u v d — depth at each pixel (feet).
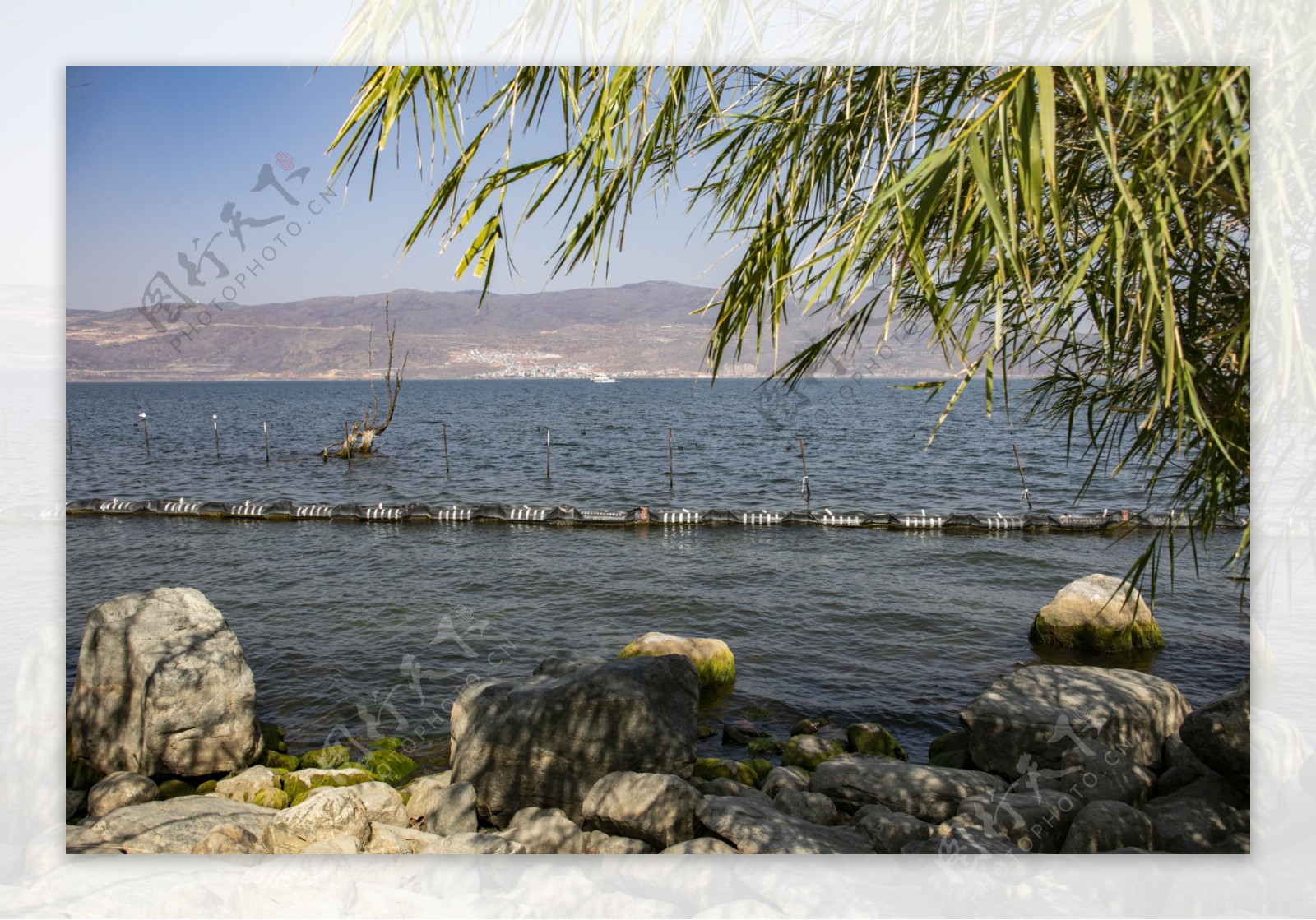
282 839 9.75
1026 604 25.26
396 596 25.70
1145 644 20.22
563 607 24.90
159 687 13.14
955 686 18.71
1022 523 37.22
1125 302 4.79
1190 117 3.64
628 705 12.23
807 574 29.45
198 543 34.81
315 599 25.22
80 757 13.30
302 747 14.84
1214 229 4.78
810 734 16.24
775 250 5.02
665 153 5.27
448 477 58.59
